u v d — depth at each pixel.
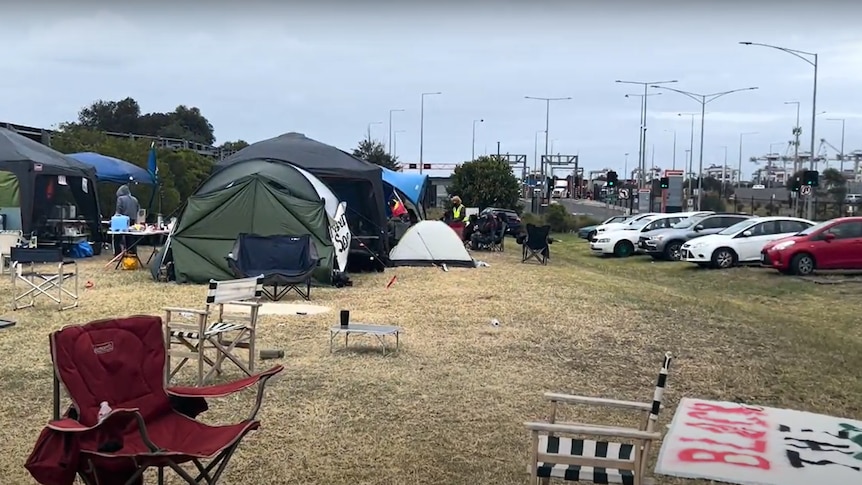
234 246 13.55
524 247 22.34
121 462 3.76
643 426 4.96
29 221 17.56
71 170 19.00
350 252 16.78
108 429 3.95
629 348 9.53
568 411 6.84
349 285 14.37
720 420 6.69
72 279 14.30
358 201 18.19
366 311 11.55
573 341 9.77
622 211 62.66
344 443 5.85
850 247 19.69
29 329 9.63
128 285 13.66
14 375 7.46
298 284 13.20
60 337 4.08
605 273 20.75
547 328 10.55
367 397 7.02
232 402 6.72
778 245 19.98
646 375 8.30
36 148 19.05
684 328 10.93
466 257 18.77
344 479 5.20
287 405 6.71
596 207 72.19
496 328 10.44
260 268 13.38
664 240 25.66
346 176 17.88
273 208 14.22
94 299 12.00
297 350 8.80
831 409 7.24
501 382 7.71
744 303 14.96
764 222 22.58
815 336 10.93
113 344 4.29
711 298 15.30
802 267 19.61
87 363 4.13
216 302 7.10
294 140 19.67
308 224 14.24
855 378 8.45
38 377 7.42
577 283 15.95
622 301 13.28
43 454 3.70
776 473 5.49
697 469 5.52
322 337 9.54
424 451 5.74
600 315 11.74
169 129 74.06
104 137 36.03
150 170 25.62
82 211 20.39
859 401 7.54
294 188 14.91
